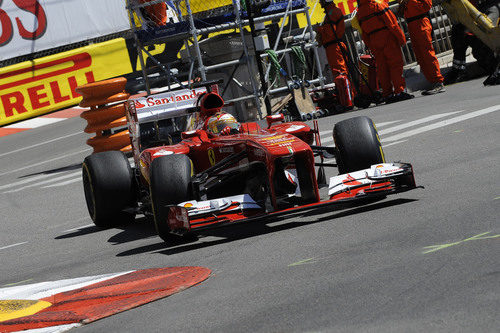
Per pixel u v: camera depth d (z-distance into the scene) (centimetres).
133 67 3784
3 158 3356
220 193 1288
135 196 1470
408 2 2622
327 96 2736
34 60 3694
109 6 3766
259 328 659
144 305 819
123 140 2592
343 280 761
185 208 1074
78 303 879
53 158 3067
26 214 1925
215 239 1145
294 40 2933
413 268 755
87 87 2550
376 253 849
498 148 1441
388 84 2678
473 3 2789
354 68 2730
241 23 2719
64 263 1227
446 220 949
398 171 1107
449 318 599
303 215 1190
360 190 1104
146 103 1545
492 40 2666
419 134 1858
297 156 1101
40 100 3712
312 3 3484
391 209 1088
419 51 2650
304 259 891
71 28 3716
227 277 879
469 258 752
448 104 2291
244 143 1168
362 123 1188
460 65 2878
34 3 3656
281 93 2753
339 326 626
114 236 1393
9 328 797
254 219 1047
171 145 1386
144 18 2770
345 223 1055
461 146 1565
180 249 1126
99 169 1452
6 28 3606
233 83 2819
